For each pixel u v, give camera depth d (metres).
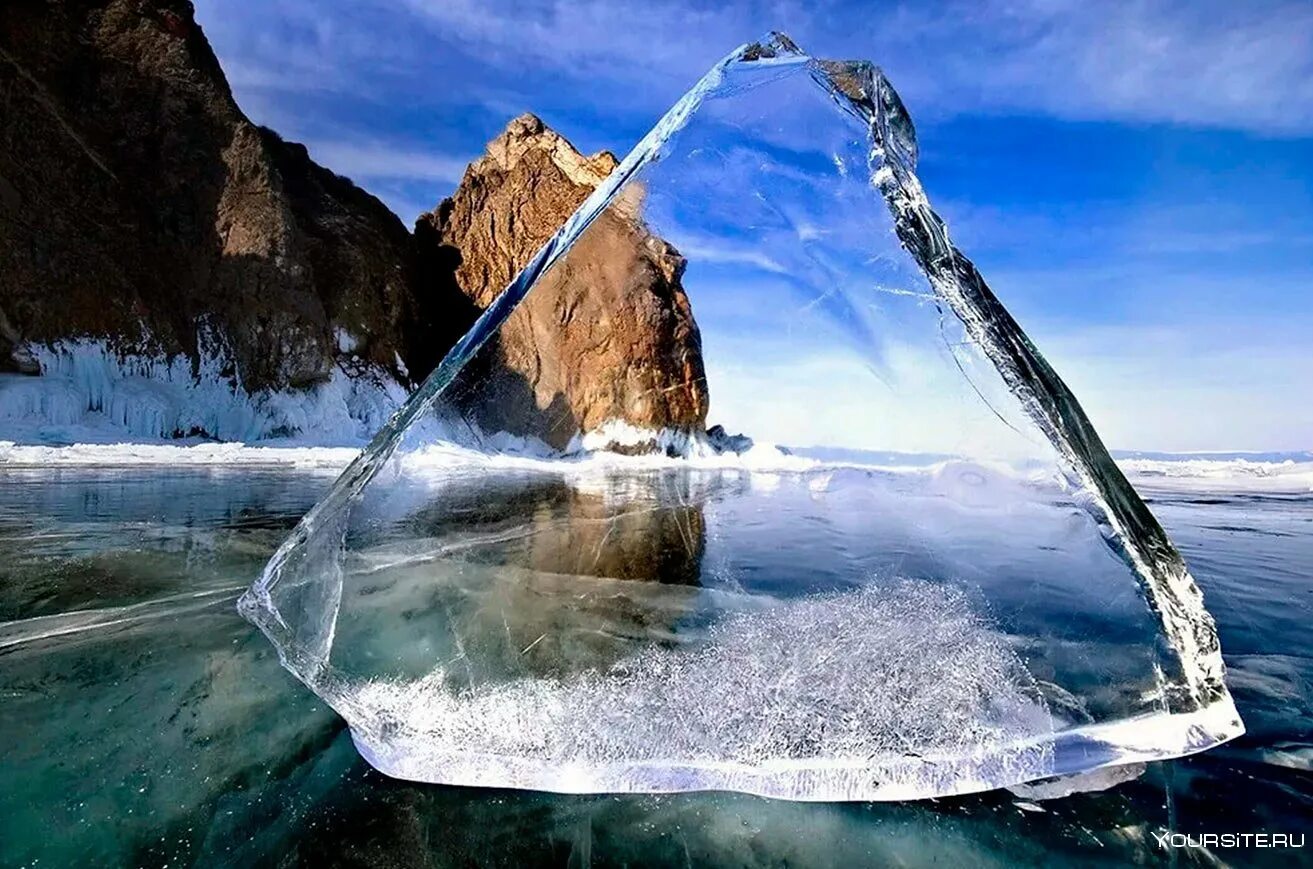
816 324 1.79
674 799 1.30
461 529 1.79
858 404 1.76
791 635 1.65
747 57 1.81
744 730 1.39
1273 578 2.67
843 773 1.33
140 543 3.15
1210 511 4.77
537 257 1.94
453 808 1.27
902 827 1.23
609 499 2.22
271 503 4.64
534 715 1.43
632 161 1.86
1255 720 1.53
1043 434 1.58
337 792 1.31
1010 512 1.66
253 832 1.19
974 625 1.61
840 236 1.72
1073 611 1.56
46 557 2.85
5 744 1.39
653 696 1.46
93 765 1.34
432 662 1.54
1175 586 1.49
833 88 1.70
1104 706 1.43
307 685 1.50
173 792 1.28
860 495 2.19
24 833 1.15
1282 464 9.59
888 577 1.83
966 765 1.34
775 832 1.21
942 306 1.62
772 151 1.75
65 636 1.94
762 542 2.55
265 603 1.50
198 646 1.88
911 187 1.63
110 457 8.73
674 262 1.88
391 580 1.66
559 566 1.92
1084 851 1.17
